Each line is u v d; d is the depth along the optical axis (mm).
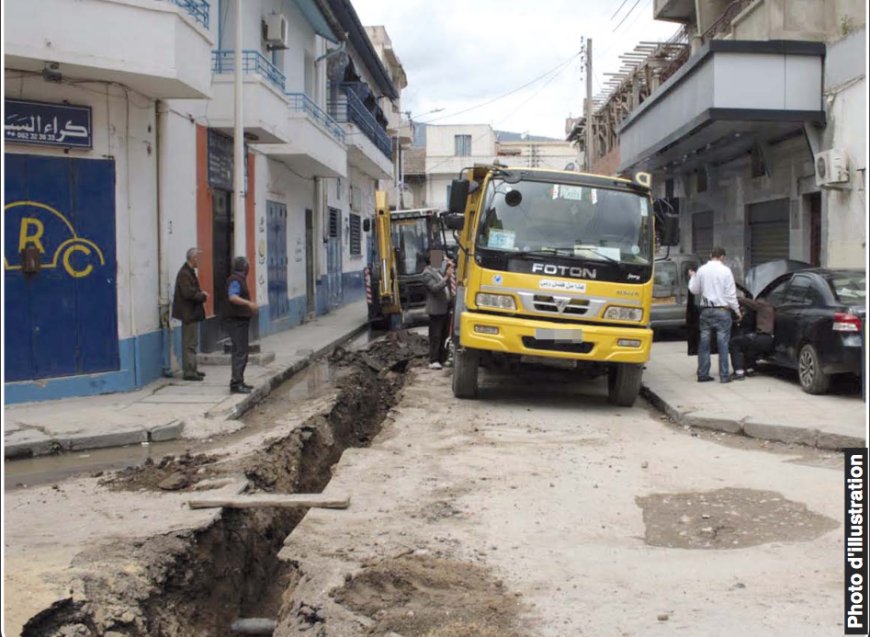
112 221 10602
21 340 9906
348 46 28531
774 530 5641
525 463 7473
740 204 19359
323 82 24859
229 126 14227
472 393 10914
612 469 7289
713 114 14789
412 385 12250
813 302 10367
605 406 10656
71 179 10234
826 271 10766
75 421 8969
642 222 10234
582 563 5035
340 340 18500
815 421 8570
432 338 13992
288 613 4453
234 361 10727
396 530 5570
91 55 9578
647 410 10391
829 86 14500
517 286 9867
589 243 10055
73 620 4270
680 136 16969
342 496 6184
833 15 14891
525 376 12781
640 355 9898
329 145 20750
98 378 10508
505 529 5656
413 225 22141
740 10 18422
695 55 15625
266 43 18297
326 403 10203
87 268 10406
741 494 6484
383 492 6484
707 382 11453
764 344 11188
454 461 7516
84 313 10391
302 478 8062
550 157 78562
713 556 5160
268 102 14758
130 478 6918
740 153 19094
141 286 11172
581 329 9758
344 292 30172
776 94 14789
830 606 4379
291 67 20844
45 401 10008
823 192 14578
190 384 11422
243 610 5652
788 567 4953
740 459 7688
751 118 14758
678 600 4473
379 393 12828
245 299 10766
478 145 70438
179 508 6016
